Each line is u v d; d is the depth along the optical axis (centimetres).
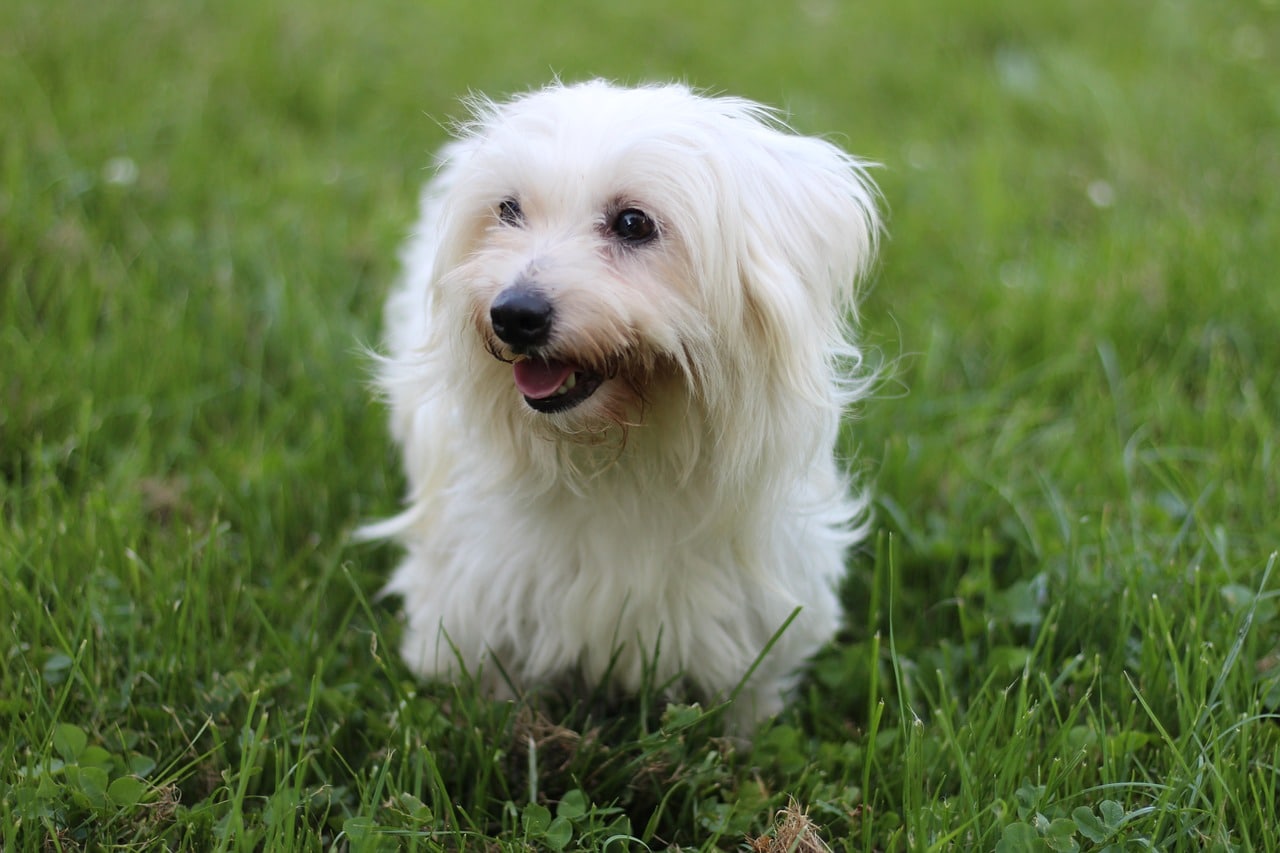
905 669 324
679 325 253
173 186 527
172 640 310
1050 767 278
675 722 282
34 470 372
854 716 329
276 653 319
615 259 253
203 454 401
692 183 249
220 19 697
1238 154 616
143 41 649
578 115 257
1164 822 262
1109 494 392
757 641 307
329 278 482
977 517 377
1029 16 807
